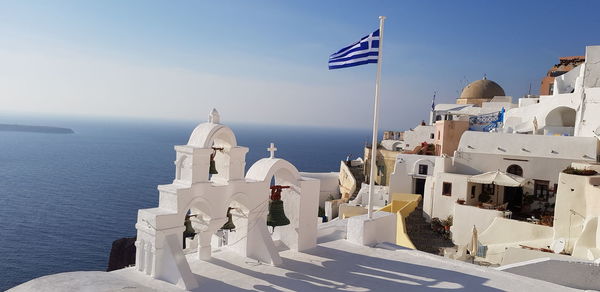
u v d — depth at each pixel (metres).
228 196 11.94
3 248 63.72
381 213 16.42
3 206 94.00
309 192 14.09
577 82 35.78
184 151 11.09
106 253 62.38
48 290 6.57
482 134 34.34
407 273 12.43
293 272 11.93
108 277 7.27
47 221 81.19
